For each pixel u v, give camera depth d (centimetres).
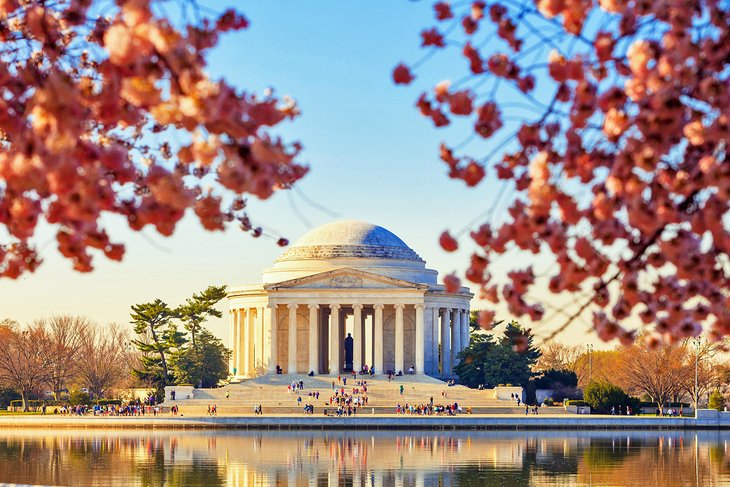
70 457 11375
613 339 2620
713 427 16112
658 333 2617
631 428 16025
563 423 15938
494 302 2677
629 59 2220
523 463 10725
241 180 2216
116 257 2531
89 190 2205
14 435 14900
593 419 15925
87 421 16662
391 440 13650
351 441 13475
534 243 2562
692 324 2575
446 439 13850
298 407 19662
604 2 2270
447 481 9294
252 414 18800
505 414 18775
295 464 10575
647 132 2217
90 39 2711
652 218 2333
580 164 2394
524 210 2577
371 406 19750
